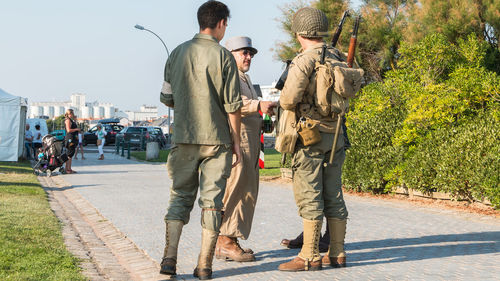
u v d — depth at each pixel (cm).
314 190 398
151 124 10038
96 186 1095
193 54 371
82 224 640
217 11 377
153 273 402
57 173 1430
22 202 751
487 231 580
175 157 378
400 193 903
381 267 411
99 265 428
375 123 945
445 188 791
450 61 1076
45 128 2362
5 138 1814
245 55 461
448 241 521
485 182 719
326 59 396
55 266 396
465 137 771
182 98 371
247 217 443
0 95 1808
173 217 376
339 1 1616
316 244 403
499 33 1262
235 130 374
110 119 4359
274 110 429
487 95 939
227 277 386
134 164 1942
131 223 643
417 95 939
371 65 1609
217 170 372
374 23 1548
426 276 382
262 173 1381
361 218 679
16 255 420
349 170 961
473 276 381
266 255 464
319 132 392
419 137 906
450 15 1290
